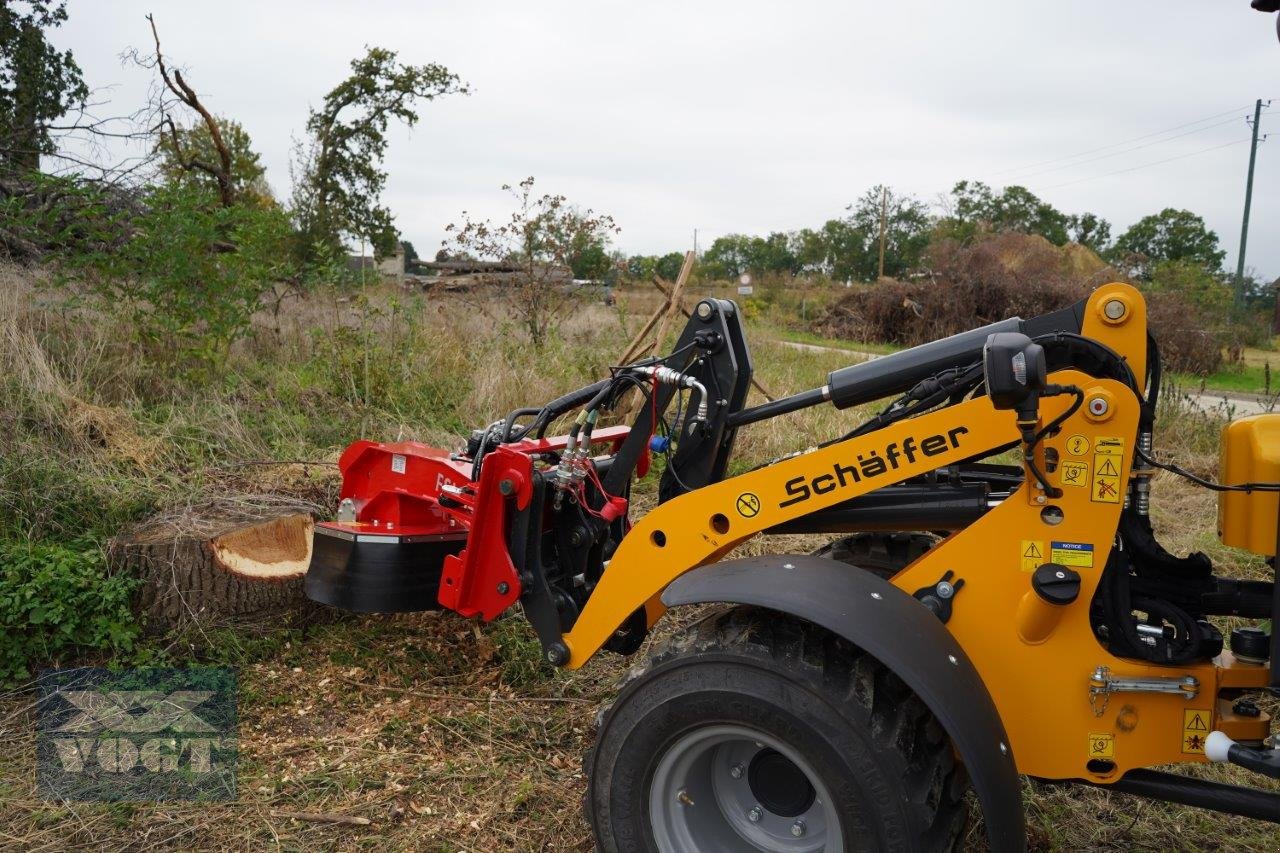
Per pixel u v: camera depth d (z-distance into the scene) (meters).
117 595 3.94
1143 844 2.98
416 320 8.55
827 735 2.18
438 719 3.61
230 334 7.00
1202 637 2.33
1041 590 2.29
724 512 2.71
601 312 13.25
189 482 5.07
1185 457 7.57
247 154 21.89
